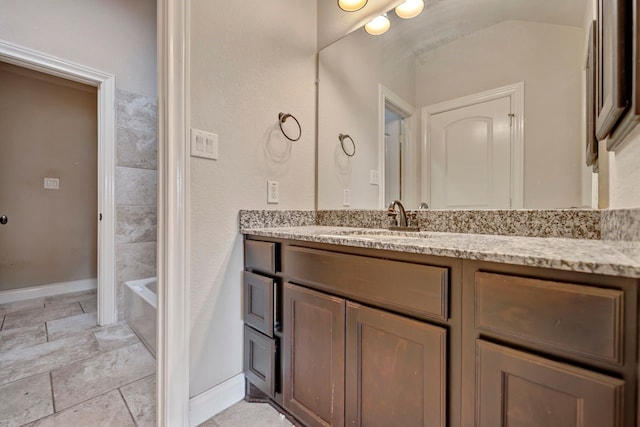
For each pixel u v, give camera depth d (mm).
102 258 2230
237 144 1334
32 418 1185
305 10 1688
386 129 1511
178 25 1135
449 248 710
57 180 2971
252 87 1398
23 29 1987
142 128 2473
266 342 1213
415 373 771
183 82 1143
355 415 915
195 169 1183
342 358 947
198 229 1195
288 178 1573
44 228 2904
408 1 1443
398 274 806
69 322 2246
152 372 1551
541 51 1094
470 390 684
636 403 492
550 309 575
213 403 1238
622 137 686
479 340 669
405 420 795
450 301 715
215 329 1253
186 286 1154
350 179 1620
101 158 2270
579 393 540
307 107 1685
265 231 1260
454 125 1305
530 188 1106
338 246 975
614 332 511
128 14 2439
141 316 1951
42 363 1628
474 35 1259
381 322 839
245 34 1371
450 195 1312
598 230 941
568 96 1031
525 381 601
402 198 1452
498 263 649
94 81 2260
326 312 993
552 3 1071
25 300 2764
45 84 2900
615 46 588
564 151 1037
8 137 2717
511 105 1158
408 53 1442
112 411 1236
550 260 570
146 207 2471
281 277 1175
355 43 1611
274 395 1193
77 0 2199
